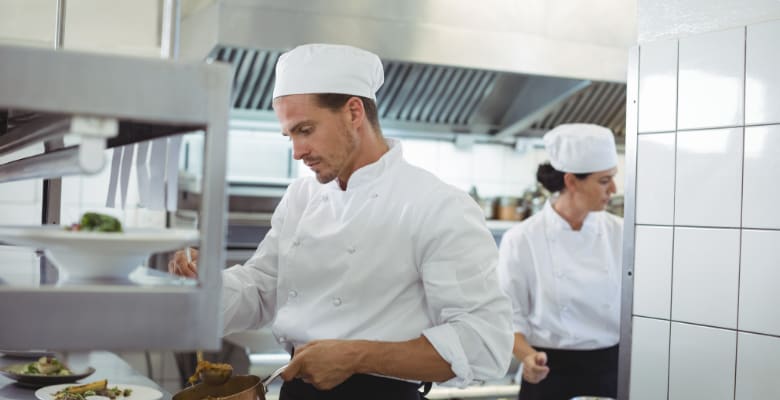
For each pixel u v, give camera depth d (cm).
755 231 192
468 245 175
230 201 381
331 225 187
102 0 347
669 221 212
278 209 213
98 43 347
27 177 165
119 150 172
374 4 338
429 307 179
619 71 377
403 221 179
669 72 213
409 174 185
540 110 396
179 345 103
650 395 216
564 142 292
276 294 210
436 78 384
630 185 222
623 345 223
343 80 172
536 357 283
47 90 97
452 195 180
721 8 203
